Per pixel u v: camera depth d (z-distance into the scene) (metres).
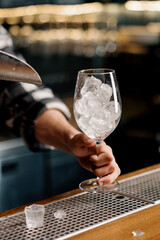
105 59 4.20
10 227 0.80
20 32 3.62
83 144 0.97
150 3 4.29
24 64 0.66
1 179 2.75
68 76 3.94
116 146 3.49
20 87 1.34
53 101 1.29
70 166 3.05
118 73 4.22
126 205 0.88
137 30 4.32
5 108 1.36
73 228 0.78
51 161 3.13
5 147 3.18
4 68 0.65
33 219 0.79
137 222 0.80
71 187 2.67
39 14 3.67
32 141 1.29
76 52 3.98
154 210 0.85
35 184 2.71
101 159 0.95
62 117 1.25
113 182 0.97
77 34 3.98
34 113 1.26
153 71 4.06
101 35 4.16
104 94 0.87
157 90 4.06
